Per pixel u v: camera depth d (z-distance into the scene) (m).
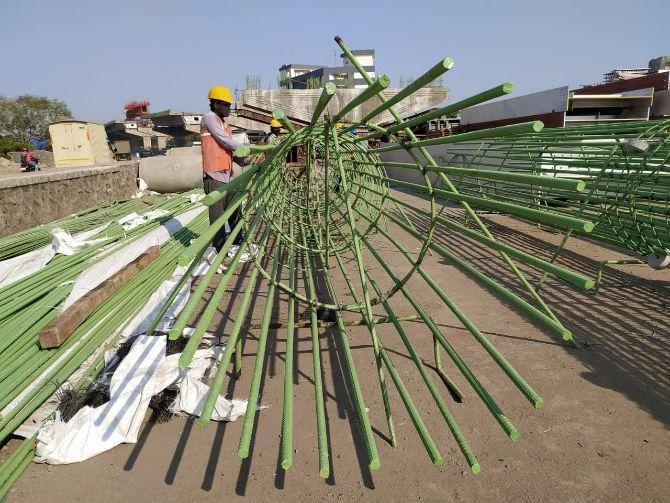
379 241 7.34
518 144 7.44
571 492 2.19
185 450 2.52
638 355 3.45
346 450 2.50
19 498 2.18
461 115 13.79
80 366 3.11
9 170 25.64
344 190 2.81
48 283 4.05
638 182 4.74
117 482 2.29
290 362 2.51
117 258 4.90
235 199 2.76
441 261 6.12
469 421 2.72
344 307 3.48
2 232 6.09
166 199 9.77
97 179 9.16
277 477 2.32
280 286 3.51
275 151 2.93
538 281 5.13
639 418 2.72
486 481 2.27
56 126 18.92
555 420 2.71
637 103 9.98
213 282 5.25
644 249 4.79
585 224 1.40
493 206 1.95
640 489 2.20
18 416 2.53
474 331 2.06
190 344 1.72
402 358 3.46
